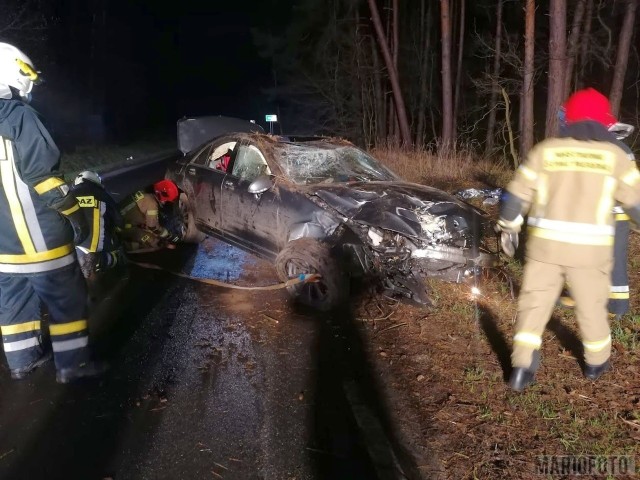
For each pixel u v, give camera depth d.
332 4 20.44
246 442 3.12
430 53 19.75
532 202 3.20
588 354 3.47
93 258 4.87
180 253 6.69
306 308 5.00
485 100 19.23
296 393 3.62
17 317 3.57
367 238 4.82
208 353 4.16
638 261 5.92
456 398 3.53
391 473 2.89
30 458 2.96
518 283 5.31
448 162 11.98
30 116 3.10
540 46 16.14
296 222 5.06
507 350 4.11
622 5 11.20
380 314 4.80
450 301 4.99
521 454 3.01
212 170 6.30
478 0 17.88
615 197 3.04
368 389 3.66
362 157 6.28
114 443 3.10
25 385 3.69
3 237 3.31
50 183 3.14
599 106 3.07
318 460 2.98
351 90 21.78
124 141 27.30
